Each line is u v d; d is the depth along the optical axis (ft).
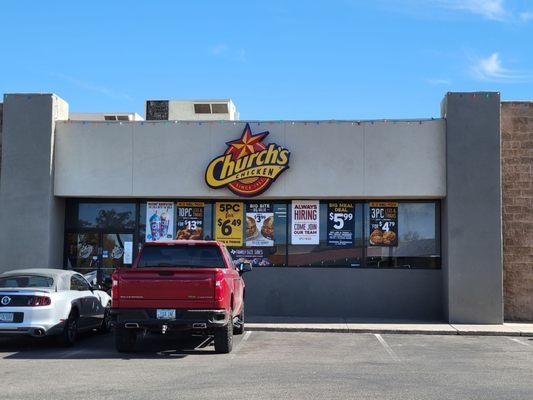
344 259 58.08
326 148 56.08
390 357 36.42
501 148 56.49
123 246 59.11
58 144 57.26
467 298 53.57
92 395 24.80
